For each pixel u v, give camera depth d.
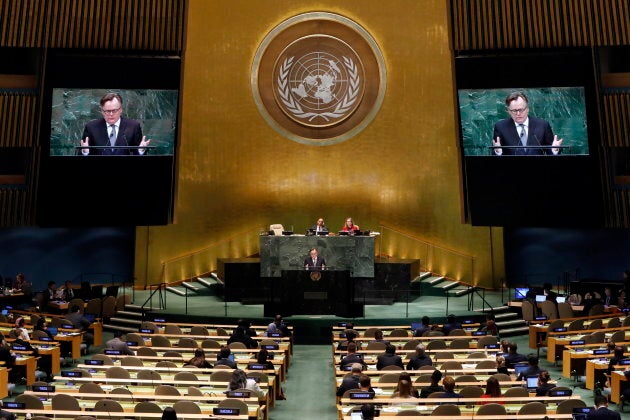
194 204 27.22
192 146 27.25
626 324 19.59
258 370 14.73
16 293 24.22
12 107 24.92
